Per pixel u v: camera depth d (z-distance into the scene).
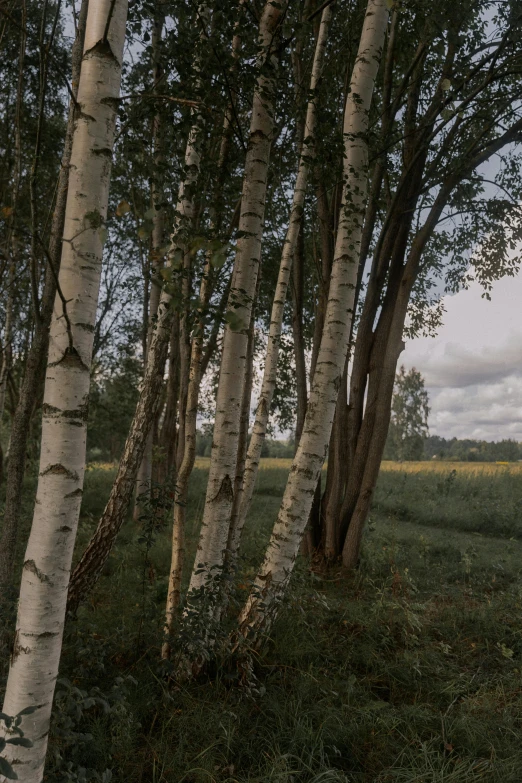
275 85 3.79
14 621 3.11
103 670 3.38
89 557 4.22
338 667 3.98
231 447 3.72
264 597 3.76
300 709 3.28
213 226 3.88
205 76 3.37
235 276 3.77
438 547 8.70
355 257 4.05
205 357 7.65
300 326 8.24
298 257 8.18
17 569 5.95
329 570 7.14
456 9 5.21
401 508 12.53
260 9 4.54
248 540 7.84
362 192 4.09
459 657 4.45
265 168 3.80
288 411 11.67
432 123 6.92
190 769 2.68
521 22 5.56
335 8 6.44
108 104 2.02
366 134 4.13
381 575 6.89
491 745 3.02
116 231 8.48
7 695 1.92
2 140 7.30
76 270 1.94
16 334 11.02
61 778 2.16
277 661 3.92
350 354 8.35
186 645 3.36
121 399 13.34
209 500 3.71
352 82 4.26
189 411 4.12
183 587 4.84
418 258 7.36
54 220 3.55
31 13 6.48
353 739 3.06
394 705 3.59
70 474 1.93
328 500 7.56
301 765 2.79
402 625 4.84
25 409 3.63
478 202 7.52
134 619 3.96
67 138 3.50
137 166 3.54
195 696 3.38
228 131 3.95
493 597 5.97
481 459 82.75
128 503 4.37
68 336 1.89
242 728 3.10
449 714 3.40
